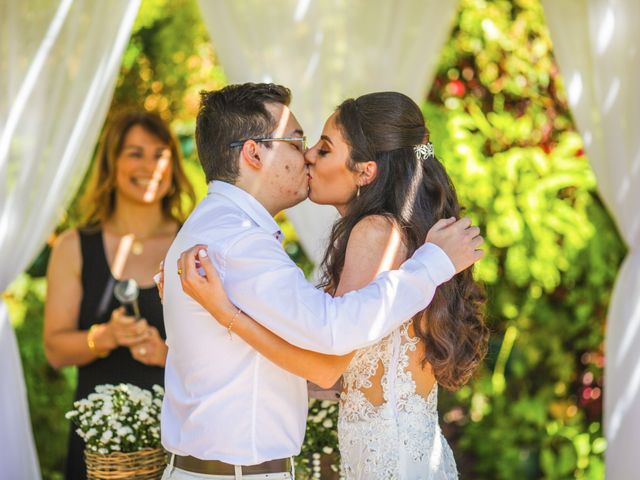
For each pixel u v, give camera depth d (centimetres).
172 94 536
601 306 529
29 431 395
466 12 511
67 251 392
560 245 513
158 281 256
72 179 406
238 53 388
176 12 536
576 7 397
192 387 239
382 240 246
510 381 539
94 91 381
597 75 392
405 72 404
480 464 536
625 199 394
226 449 234
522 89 512
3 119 375
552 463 527
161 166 397
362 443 249
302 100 392
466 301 261
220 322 230
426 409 256
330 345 224
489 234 495
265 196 250
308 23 391
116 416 289
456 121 495
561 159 505
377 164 256
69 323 387
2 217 377
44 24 376
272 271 229
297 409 243
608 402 403
